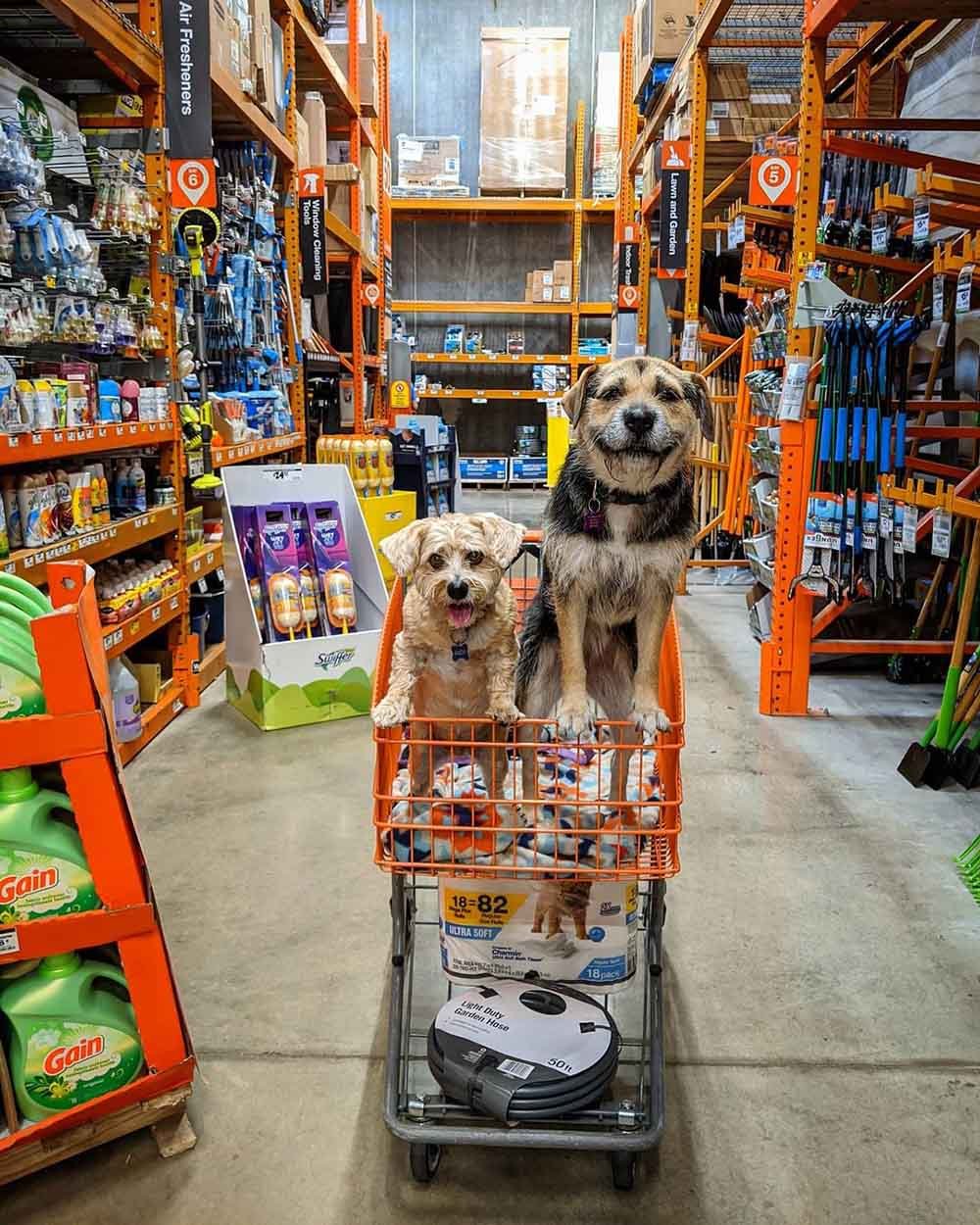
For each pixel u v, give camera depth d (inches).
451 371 478.9
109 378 147.6
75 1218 64.5
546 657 80.3
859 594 153.9
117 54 132.8
